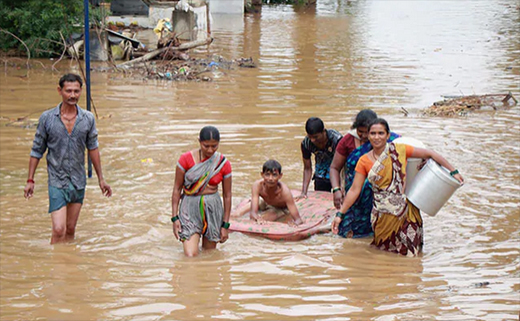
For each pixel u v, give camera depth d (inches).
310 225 296.5
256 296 224.5
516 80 717.3
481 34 1160.2
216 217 272.1
